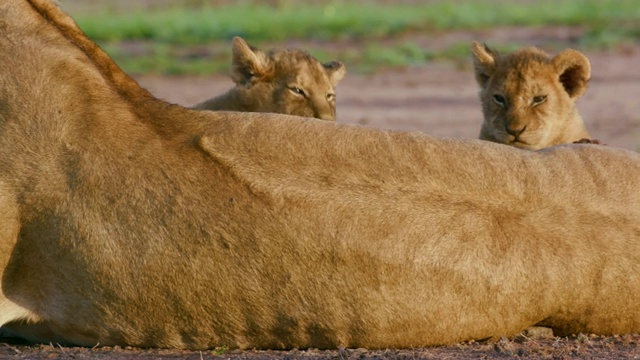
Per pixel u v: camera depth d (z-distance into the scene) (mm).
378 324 13383
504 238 13477
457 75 45688
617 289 13789
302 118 14047
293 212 13312
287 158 13609
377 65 47656
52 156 13820
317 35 55344
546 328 14141
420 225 13336
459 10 61938
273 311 13469
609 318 14000
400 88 42719
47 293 13922
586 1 67312
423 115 36812
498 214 13562
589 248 13664
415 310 13352
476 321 13562
